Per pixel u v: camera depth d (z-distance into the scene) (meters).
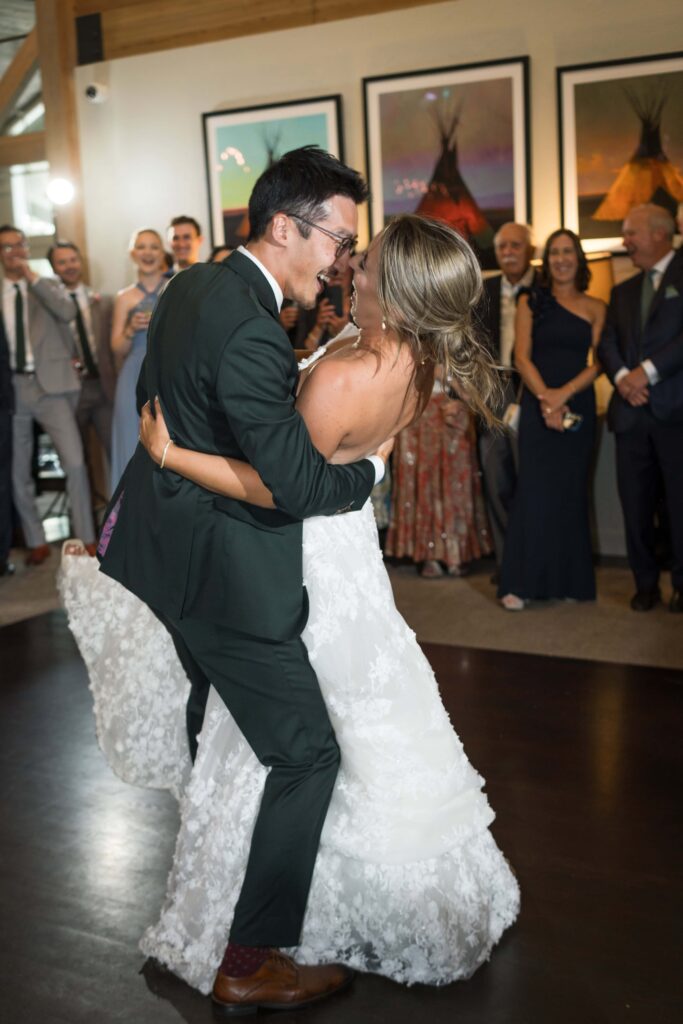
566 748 3.09
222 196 5.78
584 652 3.92
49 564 5.64
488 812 2.14
